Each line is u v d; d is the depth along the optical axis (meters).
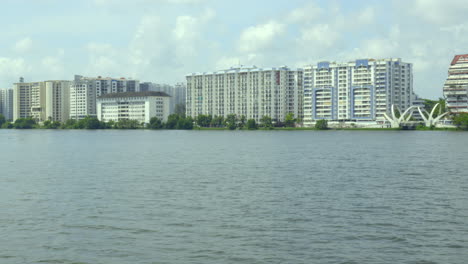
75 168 105.88
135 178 88.56
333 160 124.44
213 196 68.69
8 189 75.25
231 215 56.16
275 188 76.06
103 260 40.91
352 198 66.81
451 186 77.81
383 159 126.50
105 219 54.22
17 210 58.84
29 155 143.75
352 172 97.38
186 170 101.81
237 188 76.19
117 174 94.69
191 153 152.12
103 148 178.38
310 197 67.69
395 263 40.03
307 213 57.12
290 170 101.44
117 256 41.81
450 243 45.03
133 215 56.19
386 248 43.66
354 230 49.41
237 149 171.00
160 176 91.56
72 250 43.34
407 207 60.44
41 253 42.56
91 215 56.19
